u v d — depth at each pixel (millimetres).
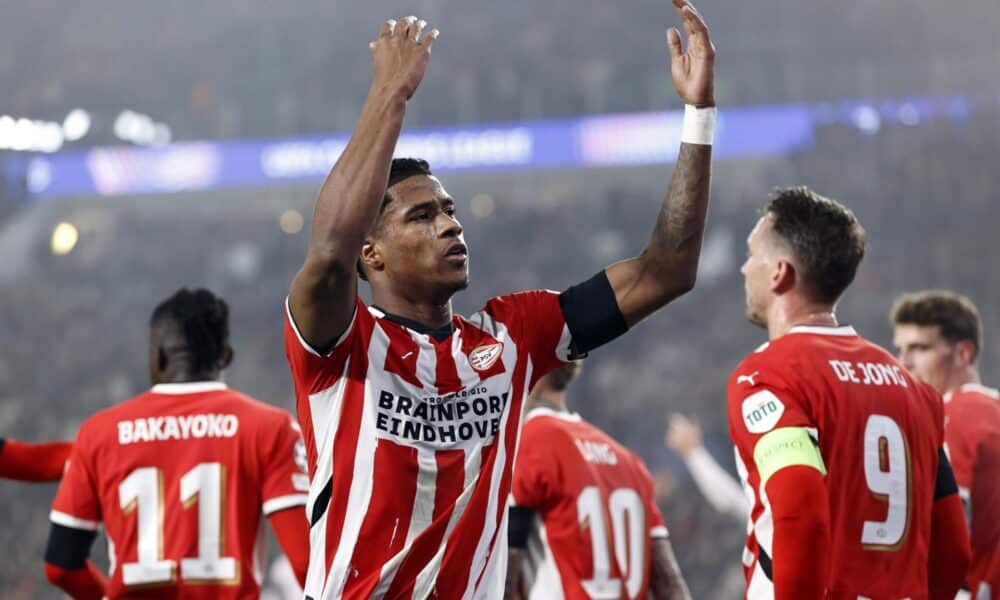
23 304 35156
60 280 36812
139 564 5184
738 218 33188
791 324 4336
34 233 38875
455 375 3629
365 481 3496
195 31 44188
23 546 23500
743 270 4512
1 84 41531
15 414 30578
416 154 37094
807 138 34594
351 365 3543
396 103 3488
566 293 3920
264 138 38031
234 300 35219
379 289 3795
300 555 5148
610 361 29672
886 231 32000
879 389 4211
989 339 27672
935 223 31844
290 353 3545
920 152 33375
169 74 42281
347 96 41375
